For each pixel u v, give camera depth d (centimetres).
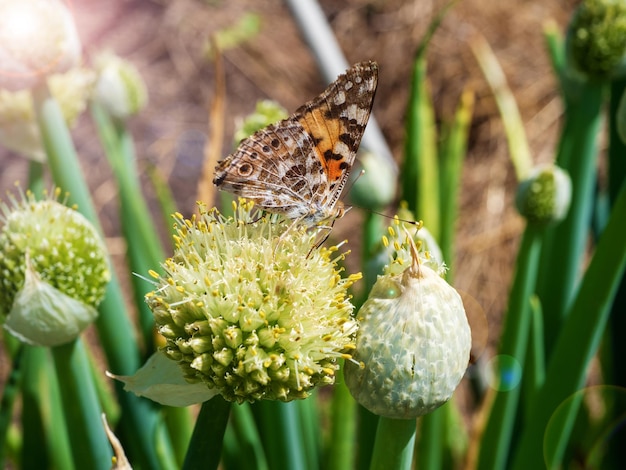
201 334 20
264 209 22
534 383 31
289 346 20
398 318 19
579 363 27
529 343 30
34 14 26
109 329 29
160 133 77
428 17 80
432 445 32
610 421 38
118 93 33
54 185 29
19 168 71
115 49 82
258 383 20
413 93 32
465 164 75
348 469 31
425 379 19
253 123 28
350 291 37
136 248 33
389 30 81
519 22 80
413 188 33
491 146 75
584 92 31
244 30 81
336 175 23
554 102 76
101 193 71
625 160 35
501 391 30
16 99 31
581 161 31
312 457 31
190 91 81
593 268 26
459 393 57
